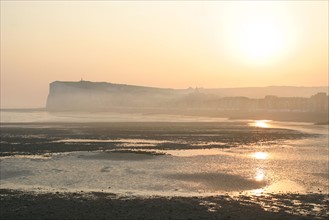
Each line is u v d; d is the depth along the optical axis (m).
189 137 76.62
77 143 63.25
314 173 37.50
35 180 34.00
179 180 34.12
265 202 26.31
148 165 41.75
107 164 42.22
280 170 39.09
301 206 25.38
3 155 48.69
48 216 22.92
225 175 36.41
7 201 26.17
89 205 25.25
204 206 25.16
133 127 106.19
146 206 25.06
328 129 104.62
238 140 71.06
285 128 108.44
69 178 34.81
